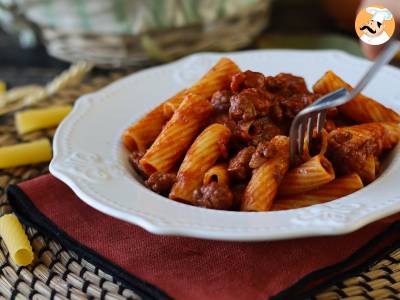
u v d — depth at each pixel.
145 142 0.45
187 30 0.67
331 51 0.56
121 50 0.67
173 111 0.45
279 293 0.33
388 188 0.37
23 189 0.42
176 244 0.37
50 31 0.68
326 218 0.34
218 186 0.38
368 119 0.44
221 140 0.41
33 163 0.48
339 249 0.36
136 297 0.35
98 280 0.37
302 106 0.42
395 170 0.40
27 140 0.52
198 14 0.66
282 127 0.43
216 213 0.36
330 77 0.45
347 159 0.40
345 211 0.34
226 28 0.69
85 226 0.40
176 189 0.39
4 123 0.55
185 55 0.69
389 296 0.34
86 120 0.47
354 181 0.38
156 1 0.63
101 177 0.40
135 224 0.38
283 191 0.39
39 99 0.58
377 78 0.50
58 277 0.37
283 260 0.35
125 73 0.63
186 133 0.43
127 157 0.44
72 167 0.41
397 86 0.49
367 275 0.36
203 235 0.33
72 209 0.41
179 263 0.36
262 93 0.42
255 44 0.75
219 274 0.35
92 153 0.43
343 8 0.72
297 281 0.34
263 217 0.35
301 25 0.80
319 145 0.41
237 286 0.34
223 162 0.41
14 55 0.78
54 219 0.40
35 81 0.72
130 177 0.41
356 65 0.53
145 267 0.36
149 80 0.53
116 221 0.40
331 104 0.36
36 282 0.37
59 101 0.57
